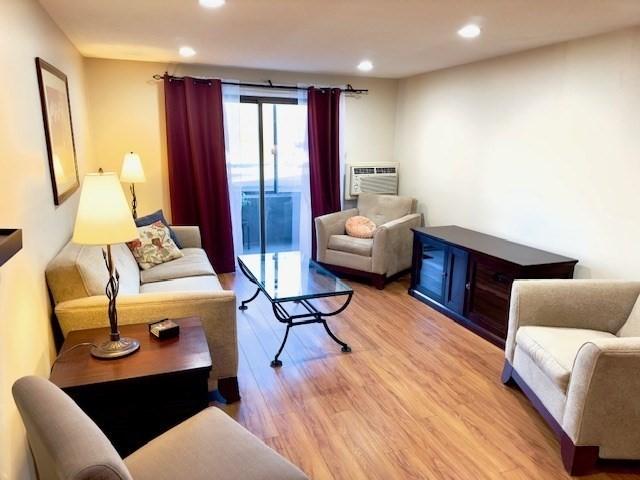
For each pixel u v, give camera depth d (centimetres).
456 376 284
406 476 198
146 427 191
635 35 278
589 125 310
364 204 529
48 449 99
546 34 303
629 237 289
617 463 206
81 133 375
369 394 262
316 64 441
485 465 206
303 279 337
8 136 174
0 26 172
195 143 462
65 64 317
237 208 502
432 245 401
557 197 338
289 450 214
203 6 252
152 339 211
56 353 232
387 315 385
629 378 188
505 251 340
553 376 211
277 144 523
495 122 395
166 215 482
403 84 534
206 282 319
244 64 447
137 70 443
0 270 151
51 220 239
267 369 289
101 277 241
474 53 374
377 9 254
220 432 150
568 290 253
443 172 472
